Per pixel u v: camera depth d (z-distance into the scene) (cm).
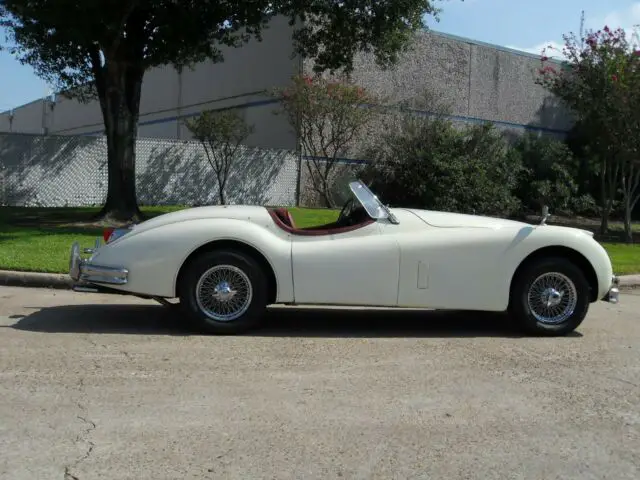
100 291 643
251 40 2595
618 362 586
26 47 1689
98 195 2133
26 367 516
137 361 542
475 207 2255
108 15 1337
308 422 418
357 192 665
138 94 1603
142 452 366
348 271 635
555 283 676
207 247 636
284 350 594
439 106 2517
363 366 548
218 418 420
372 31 1594
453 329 711
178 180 2236
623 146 1706
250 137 2622
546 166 2605
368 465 358
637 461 373
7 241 1170
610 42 1695
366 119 2295
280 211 680
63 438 382
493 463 366
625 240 1792
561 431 416
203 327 634
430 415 437
